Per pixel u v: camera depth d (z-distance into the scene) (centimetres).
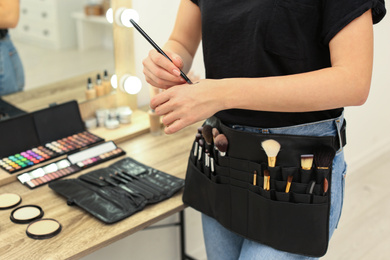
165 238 185
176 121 93
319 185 100
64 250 109
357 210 233
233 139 105
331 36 87
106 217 119
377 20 91
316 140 97
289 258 108
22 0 146
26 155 149
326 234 103
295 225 103
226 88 90
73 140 158
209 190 116
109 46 168
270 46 95
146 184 134
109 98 175
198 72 197
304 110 90
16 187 136
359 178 260
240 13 97
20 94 153
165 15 181
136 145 160
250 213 108
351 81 86
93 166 147
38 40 153
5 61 148
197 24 119
